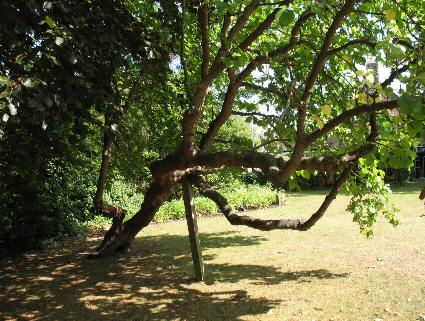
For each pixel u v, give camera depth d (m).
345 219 12.67
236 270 7.52
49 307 5.88
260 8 6.29
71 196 12.49
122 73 7.04
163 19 6.24
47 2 3.57
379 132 4.45
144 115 8.15
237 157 5.12
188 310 5.62
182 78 8.11
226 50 4.79
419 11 4.89
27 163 5.75
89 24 4.23
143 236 11.33
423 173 27.78
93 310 5.73
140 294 6.36
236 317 5.30
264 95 7.04
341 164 4.33
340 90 6.34
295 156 3.71
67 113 4.28
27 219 9.70
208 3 5.18
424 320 4.96
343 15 3.43
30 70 3.54
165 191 7.82
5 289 6.72
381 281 6.49
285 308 5.55
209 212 15.27
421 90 2.94
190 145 5.92
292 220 5.91
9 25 3.42
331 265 7.59
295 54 6.67
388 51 2.86
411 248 8.57
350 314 5.25
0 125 3.85
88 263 8.37
